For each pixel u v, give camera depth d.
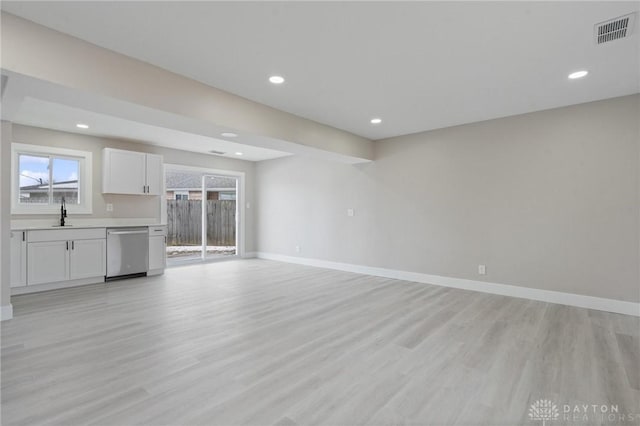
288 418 1.69
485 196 4.31
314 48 2.46
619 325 3.05
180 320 3.18
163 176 5.91
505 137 4.14
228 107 3.31
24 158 4.59
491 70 2.80
